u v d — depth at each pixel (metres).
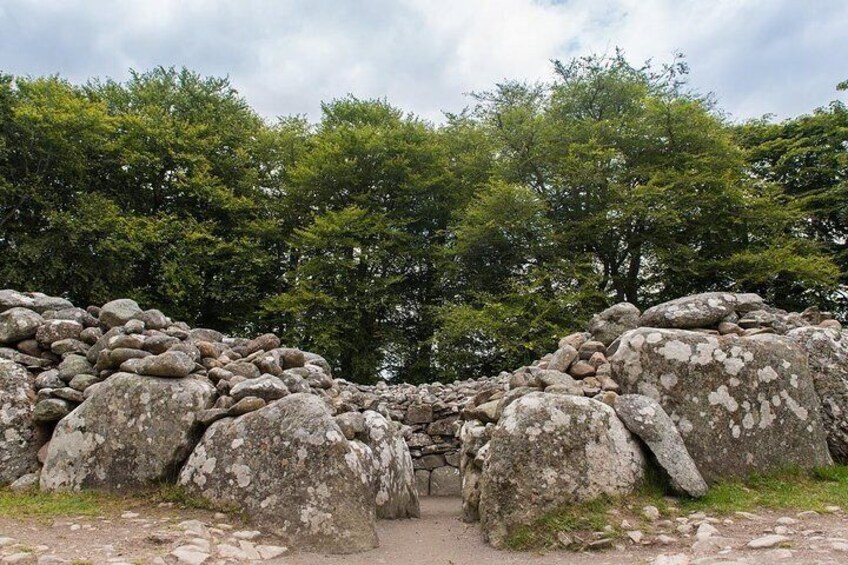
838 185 22.69
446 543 5.41
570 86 23.45
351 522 5.09
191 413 6.01
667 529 4.79
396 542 5.48
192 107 24.73
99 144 20.28
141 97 24.11
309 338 21.14
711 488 5.61
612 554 4.51
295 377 6.99
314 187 23.77
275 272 24.45
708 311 7.19
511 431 5.40
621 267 23.00
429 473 11.33
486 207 20.67
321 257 21.94
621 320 7.56
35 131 18.12
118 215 19.78
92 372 6.91
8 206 18.31
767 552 3.97
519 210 20.20
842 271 22.52
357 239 22.56
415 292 25.16
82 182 20.20
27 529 4.59
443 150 24.59
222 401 6.10
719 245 20.83
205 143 23.00
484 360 21.50
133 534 4.52
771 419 6.18
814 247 21.47
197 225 21.34
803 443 6.16
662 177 19.69
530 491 5.14
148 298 20.34
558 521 4.96
